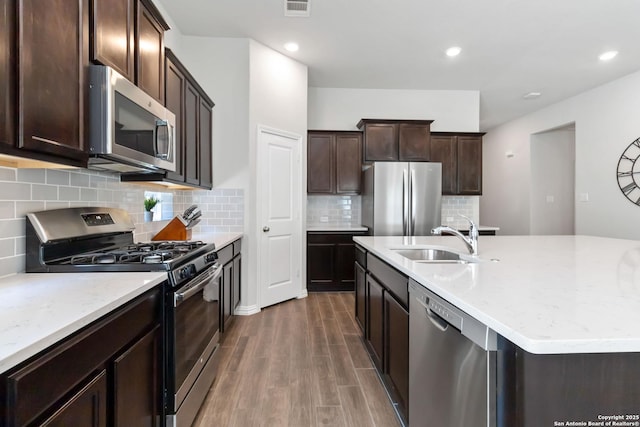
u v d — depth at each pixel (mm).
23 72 1047
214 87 3480
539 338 714
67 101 1253
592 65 4105
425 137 4602
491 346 880
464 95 5039
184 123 2580
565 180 6125
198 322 1749
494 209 7234
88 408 913
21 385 684
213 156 3477
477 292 1084
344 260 4398
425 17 3096
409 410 1498
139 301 1214
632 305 943
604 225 4664
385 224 4246
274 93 3748
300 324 3172
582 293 1073
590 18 3102
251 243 3494
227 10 2996
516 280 1261
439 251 2316
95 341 938
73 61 1284
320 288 4387
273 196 3760
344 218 4973
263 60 3627
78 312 899
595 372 770
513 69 4246
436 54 3846
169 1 2877
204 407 1861
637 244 2457
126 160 1548
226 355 2500
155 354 1347
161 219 3133
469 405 973
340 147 4680
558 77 4473
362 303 2725
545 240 2725
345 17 3104
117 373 1049
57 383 791
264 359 2439
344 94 4961
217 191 3482
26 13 1056
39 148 1115
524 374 778
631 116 4336
